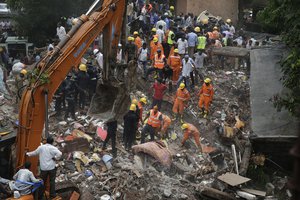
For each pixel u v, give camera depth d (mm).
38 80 18625
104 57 20578
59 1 53844
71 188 22547
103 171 26547
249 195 26094
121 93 20547
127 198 24469
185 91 33094
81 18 20016
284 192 27594
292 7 27078
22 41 59812
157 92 32562
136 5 55844
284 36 29094
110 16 20219
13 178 18656
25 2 53188
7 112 31578
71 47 19297
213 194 25562
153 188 25609
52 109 33531
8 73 44312
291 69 26141
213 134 32969
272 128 28781
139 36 43000
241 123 34188
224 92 40875
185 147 30703
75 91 31625
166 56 42219
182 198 25281
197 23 53719
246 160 28531
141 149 26953
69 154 27453
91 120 31438
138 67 39656
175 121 33750
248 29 68250
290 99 26984
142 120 30906
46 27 55281
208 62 46469
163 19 46594
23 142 18906
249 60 43000
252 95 33969
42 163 19094
